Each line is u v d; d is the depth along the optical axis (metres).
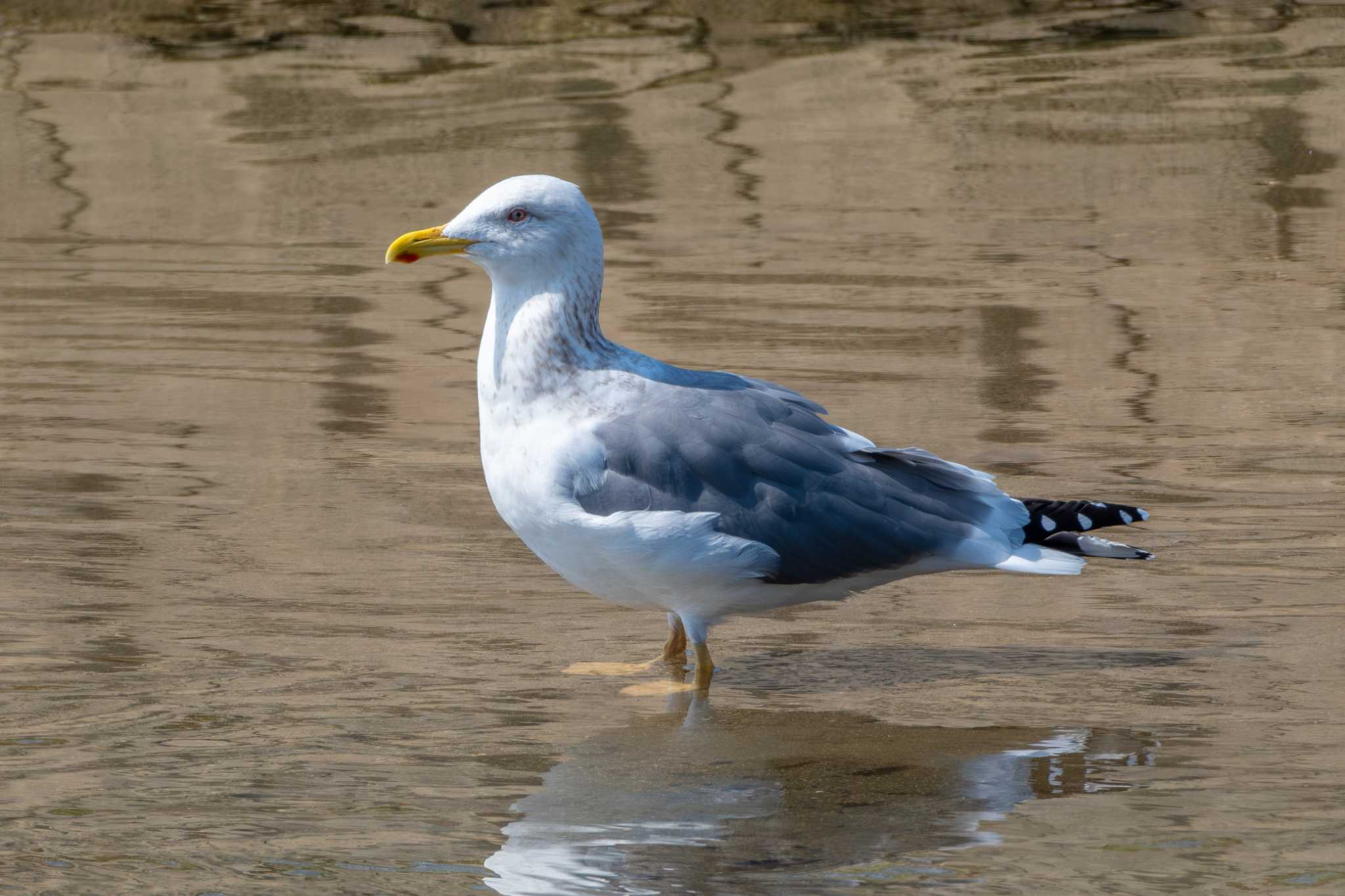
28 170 21.70
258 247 19.00
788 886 6.84
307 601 10.48
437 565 11.14
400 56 26.91
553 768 8.14
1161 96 24.80
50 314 16.75
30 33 27.45
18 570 10.86
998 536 9.40
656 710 8.97
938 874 6.96
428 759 8.24
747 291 17.31
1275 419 13.95
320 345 15.85
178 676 9.29
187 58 26.58
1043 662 9.63
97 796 7.77
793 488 9.23
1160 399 14.39
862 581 9.48
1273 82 25.33
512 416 9.36
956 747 8.38
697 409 9.32
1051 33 28.22
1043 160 22.11
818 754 8.31
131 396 14.48
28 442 13.38
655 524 9.00
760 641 10.10
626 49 27.28
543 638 10.06
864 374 14.95
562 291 9.38
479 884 6.88
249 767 8.12
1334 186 20.89
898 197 20.73
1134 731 8.60
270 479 12.65
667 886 6.85
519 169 21.84
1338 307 16.78
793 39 27.72
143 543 11.39
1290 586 10.73
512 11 29.00
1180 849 7.19
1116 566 11.15
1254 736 8.50
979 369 15.13
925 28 28.42
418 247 9.36
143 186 21.27
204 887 6.87
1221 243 18.88
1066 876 6.94
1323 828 7.40
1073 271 18.00
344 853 7.20
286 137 23.23
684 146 22.73
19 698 8.95
